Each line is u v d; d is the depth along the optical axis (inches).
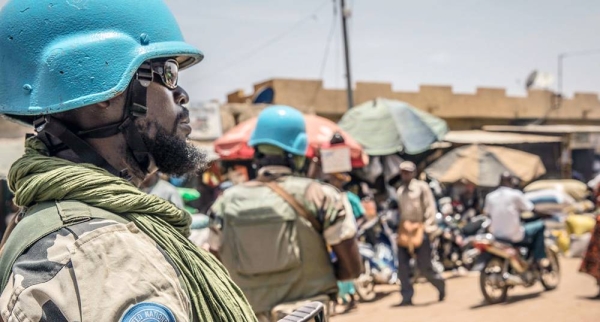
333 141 246.1
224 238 135.6
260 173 137.4
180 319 42.1
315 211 131.3
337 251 132.3
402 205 320.8
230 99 829.2
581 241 453.1
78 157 50.2
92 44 48.6
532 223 315.6
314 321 62.1
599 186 352.2
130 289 40.8
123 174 51.1
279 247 129.3
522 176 532.1
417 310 302.0
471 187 523.2
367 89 797.9
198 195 208.4
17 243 44.6
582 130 858.1
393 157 546.9
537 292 328.8
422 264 319.6
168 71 53.6
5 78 50.3
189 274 47.4
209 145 532.1
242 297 54.1
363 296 336.5
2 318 41.8
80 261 41.4
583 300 302.7
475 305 304.8
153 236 46.8
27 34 49.3
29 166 47.4
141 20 51.1
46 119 50.2
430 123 560.7
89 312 39.8
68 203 45.4
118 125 51.1
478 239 309.6
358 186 417.1
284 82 733.3
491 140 729.6
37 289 40.9
